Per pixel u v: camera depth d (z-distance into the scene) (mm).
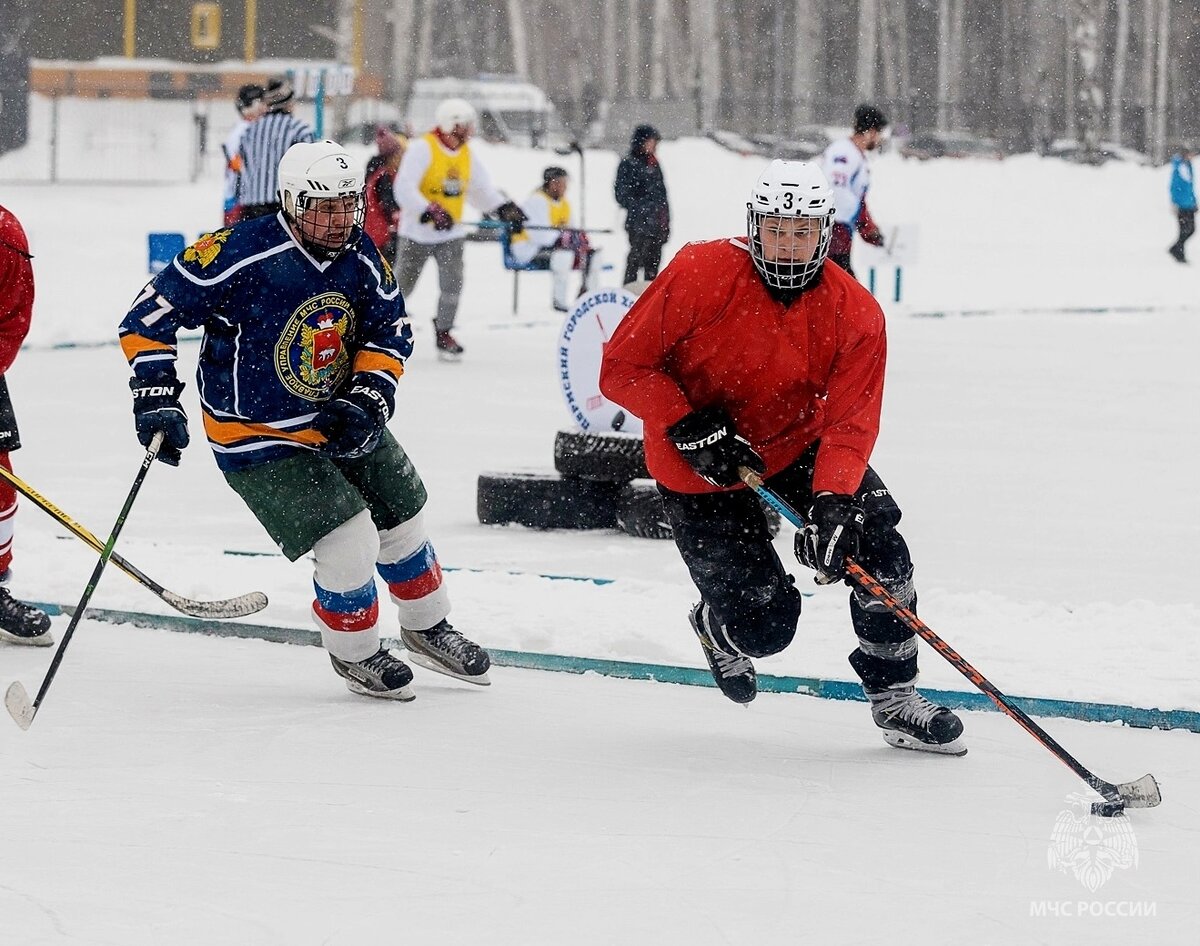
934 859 11539
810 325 13859
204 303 15117
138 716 15117
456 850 11602
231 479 15648
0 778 13125
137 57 124625
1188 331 57312
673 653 17156
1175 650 17109
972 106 147375
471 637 17750
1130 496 27938
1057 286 76812
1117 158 128750
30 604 19031
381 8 149375
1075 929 10242
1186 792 13227
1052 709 15508
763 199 13328
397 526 16250
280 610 18766
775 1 151000
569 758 14031
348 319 15445
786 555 22875
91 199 91625
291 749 14164
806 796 13047
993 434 34438
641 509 24375
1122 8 146125
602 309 25734
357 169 15047
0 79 107812
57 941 9867
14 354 17719
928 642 13164
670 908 10500
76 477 28266
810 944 9938
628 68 160625
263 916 10289
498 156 110562
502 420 35125
